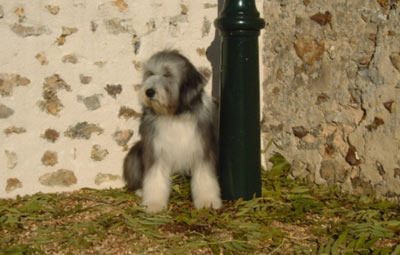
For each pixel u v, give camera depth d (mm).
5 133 3445
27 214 3242
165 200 3326
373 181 3354
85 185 3617
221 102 3365
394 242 2941
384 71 3266
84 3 3520
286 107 3746
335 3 3449
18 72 3439
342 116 3467
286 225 3135
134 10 3609
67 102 3539
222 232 3051
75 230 3074
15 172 3482
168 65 3211
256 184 3395
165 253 2885
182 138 3307
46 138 3521
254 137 3361
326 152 3557
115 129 3641
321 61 3539
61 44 3502
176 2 3682
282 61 3746
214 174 3385
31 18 3439
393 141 3248
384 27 3256
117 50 3598
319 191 3512
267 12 3812
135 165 3523
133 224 3107
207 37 3764
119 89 3621
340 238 2943
